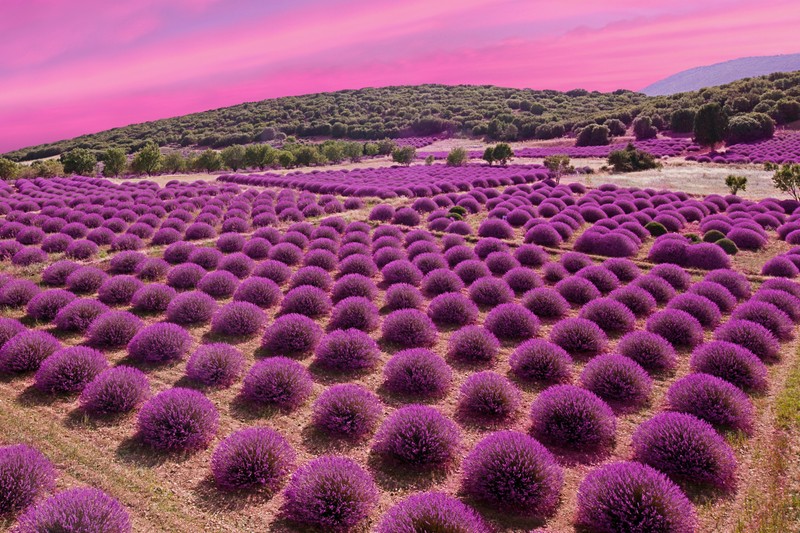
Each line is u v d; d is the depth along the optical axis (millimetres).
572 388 7828
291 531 5535
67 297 12383
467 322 12180
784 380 9180
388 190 34281
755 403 8391
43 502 5340
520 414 8195
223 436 7414
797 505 5859
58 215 25422
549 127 104438
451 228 21922
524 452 6195
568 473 6684
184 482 6328
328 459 6203
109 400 7887
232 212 25688
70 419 7734
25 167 54250
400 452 6750
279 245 17484
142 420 7180
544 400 7625
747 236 19844
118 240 19125
